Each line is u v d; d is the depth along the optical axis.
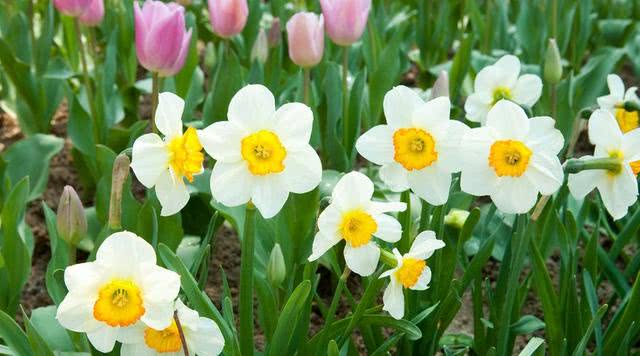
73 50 2.35
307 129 1.23
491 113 1.25
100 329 1.22
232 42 2.48
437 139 1.30
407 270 1.30
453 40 2.77
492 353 1.40
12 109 2.23
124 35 2.22
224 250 1.88
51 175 2.14
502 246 1.74
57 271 1.33
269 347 1.40
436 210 1.46
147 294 1.20
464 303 1.79
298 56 1.71
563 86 2.10
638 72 2.66
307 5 2.86
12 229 1.53
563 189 1.60
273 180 1.24
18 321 1.70
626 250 1.90
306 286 1.30
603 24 2.89
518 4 3.01
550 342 1.51
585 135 2.42
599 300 1.79
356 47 2.40
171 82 1.98
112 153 1.67
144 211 1.47
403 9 3.00
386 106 1.30
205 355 1.25
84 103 2.16
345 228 1.27
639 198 1.73
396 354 1.53
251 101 1.22
